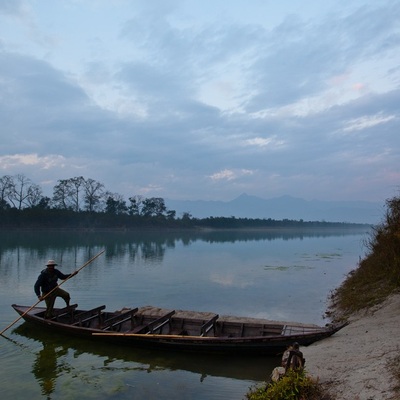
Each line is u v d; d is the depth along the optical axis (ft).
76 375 29.55
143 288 70.28
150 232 361.71
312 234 437.99
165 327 39.60
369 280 51.19
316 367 25.31
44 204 304.71
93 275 86.63
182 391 26.73
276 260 126.11
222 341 32.48
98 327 39.50
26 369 30.76
